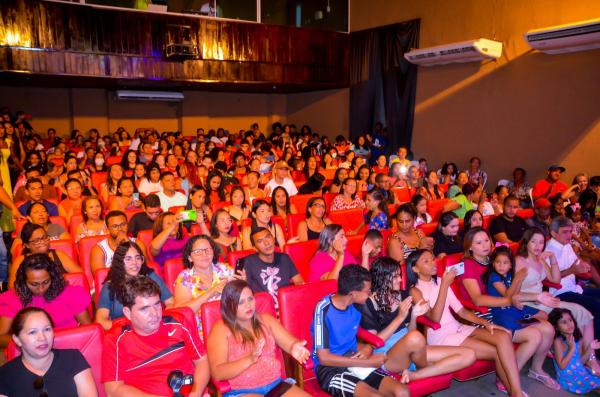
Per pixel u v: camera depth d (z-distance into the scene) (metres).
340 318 2.72
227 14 9.55
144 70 8.82
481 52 8.13
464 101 9.08
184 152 9.65
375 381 2.60
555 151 7.72
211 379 2.49
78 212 5.31
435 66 9.52
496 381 3.40
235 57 9.66
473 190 6.50
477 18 8.68
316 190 6.71
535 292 3.70
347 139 12.15
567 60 7.45
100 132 13.31
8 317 2.65
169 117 14.27
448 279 3.11
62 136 12.97
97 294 3.15
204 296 2.96
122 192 5.65
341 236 3.53
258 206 4.30
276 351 2.66
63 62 8.13
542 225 5.20
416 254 3.29
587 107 7.26
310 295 2.97
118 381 2.26
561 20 7.48
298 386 2.68
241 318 2.40
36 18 7.84
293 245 3.87
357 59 11.12
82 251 3.88
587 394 3.32
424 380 2.84
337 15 11.07
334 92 12.69
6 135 7.73
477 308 3.37
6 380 2.09
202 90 13.73
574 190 6.41
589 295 4.03
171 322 2.43
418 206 5.33
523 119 8.13
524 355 3.27
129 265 2.88
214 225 4.07
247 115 15.13
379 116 10.84
